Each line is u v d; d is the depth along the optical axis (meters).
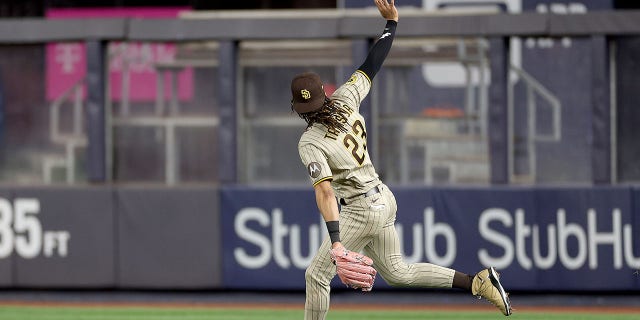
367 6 40.19
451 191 34.00
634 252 33.25
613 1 39.09
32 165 36.47
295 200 34.53
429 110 34.88
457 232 33.97
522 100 34.69
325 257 21.80
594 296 33.94
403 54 34.88
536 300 34.19
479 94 34.66
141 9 42.62
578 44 34.44
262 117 35.56
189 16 38.88
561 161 34.47
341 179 21.50
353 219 21.56
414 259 34.19
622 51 33.88
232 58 34.88
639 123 33.84
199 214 34.97
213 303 35.31
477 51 34.56
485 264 33.88
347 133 21.44
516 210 33.72
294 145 35.50
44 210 35.50
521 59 34.81
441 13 35.41
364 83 22.38
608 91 33.62
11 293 36.19
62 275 35.50
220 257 34.91
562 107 34.44
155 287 35.19
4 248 35.69
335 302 34.84
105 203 35.34
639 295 33.72
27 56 36.28
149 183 36.06
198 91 35.84
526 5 39.47
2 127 36.50
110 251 35.31
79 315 32.69
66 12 43.09
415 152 35.00
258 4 41.53
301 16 36.81
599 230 33.38
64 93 36.16
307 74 21.50
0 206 35.75
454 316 32.09
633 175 33.97
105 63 35.53
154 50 35.97
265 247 34.72
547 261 33.59
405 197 34.22
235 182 35.22
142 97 36.06
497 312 32.81
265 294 35.22
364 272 20.47
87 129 35.56
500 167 34.09
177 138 36.00
